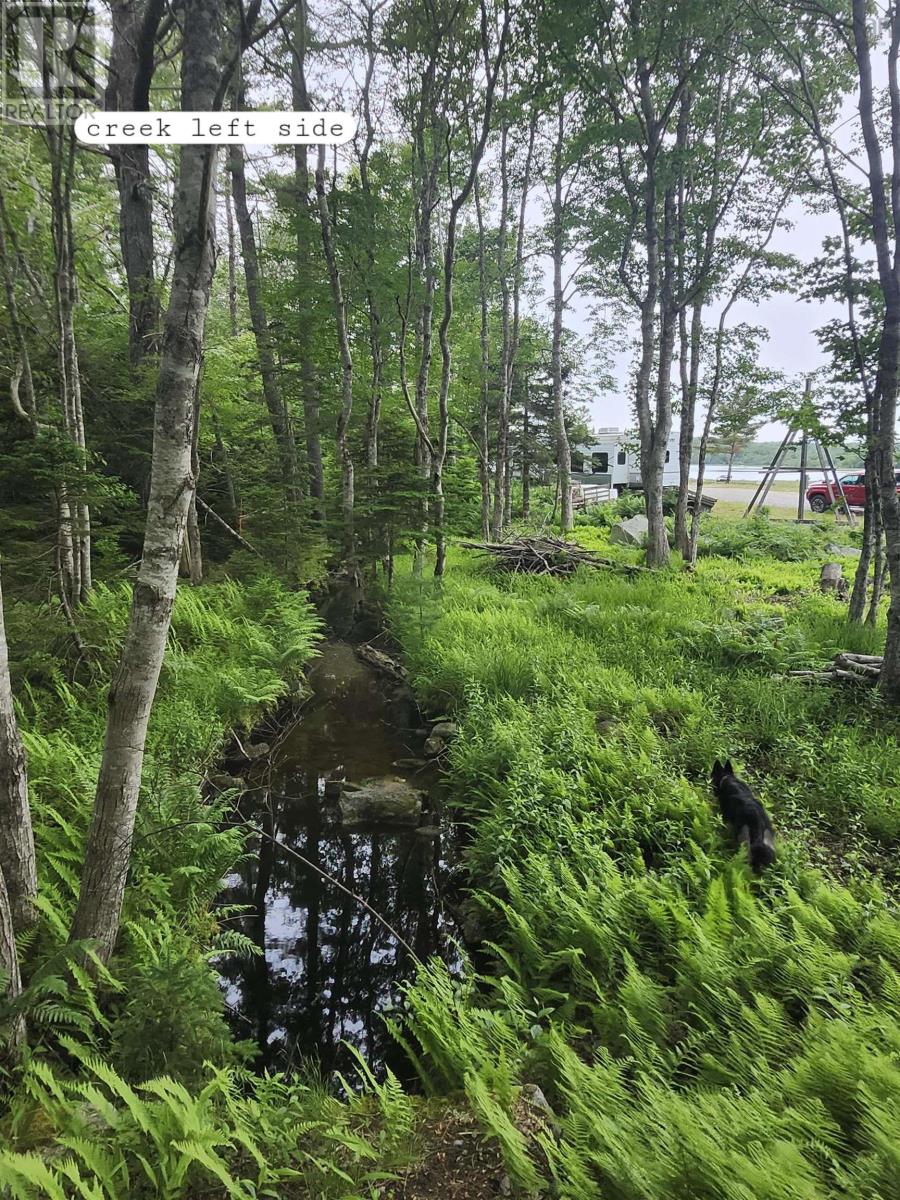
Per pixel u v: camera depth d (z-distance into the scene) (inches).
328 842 222.4
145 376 382.6
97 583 314.0
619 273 578.6
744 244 543.2
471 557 605.3
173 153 386.0
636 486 1526.8
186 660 280.2
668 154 489.7
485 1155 101.6
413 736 302.5
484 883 183.8
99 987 120.1
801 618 392.5
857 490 1061.1
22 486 272.7
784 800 202.1
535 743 230.5
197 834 169.3
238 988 162.7
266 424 526.3
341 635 447.2
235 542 486.0
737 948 132.0
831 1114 96.0
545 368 970.7
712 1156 83.2
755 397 569.9
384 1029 150.3
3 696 114.2
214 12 103.7
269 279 488.7
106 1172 82.7
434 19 388.8
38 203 315.0
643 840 182.9
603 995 132.8
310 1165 97.0
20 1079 101.3
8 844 118.2
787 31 381.1
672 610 409.1
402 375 453.4
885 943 131.4
